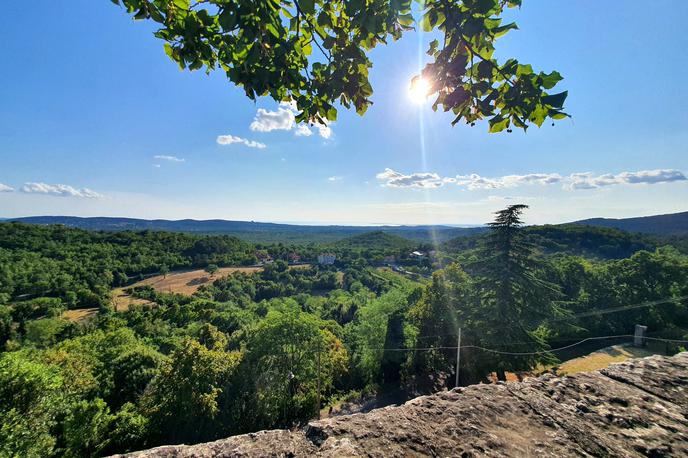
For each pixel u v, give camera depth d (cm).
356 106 170
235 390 1955
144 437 1567
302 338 2292
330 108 169
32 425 1020
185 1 139
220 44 147
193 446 124
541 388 167
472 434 128
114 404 1977
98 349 2620
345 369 2598
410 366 2427
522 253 1789
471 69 142
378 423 134
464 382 1845
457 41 137
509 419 140
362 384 2725
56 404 1150
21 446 965
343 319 5200
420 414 141
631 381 176
